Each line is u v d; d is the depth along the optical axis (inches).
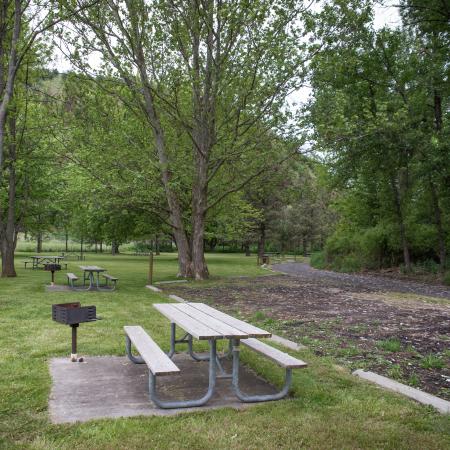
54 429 145.6
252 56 628.4
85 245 2701.8
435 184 810.2
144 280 714.8
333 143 693.3
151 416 157.6
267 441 139.3
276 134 661.3
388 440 140.3
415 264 958.4
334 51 633.6
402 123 735.1
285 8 609.6
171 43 664.4
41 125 700.0
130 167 709.3
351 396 178.7
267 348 195.3
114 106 726.5
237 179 758.5
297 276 871.1
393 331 313.1
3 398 171.8
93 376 205.3
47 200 966.4
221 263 1326.3
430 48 796.0
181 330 305.7
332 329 315.6
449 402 172.4
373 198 1029.8
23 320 334.6
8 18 532.7
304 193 837.2
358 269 1043.9
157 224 975.0
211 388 172.1
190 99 721.6
